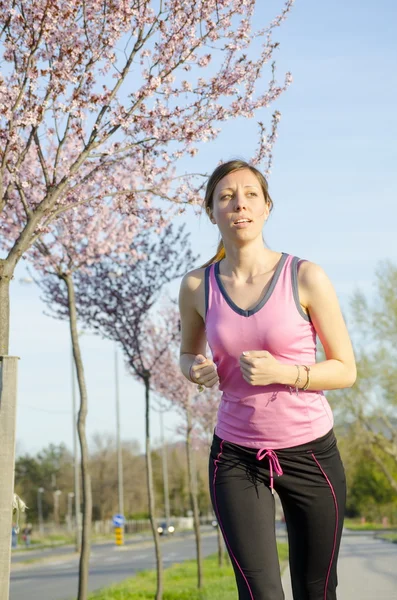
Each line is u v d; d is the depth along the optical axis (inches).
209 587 484.4
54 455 4399.6
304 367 112.9
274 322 115.4
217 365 120.7
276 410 115.6
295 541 120.1
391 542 1216.8
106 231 418.6
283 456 116.3
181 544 1737.2
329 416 120.1
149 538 2322.8
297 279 117.8
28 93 255.3
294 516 119.2
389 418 1469.0
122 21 256.7
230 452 119.0
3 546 178.4
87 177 265.0
